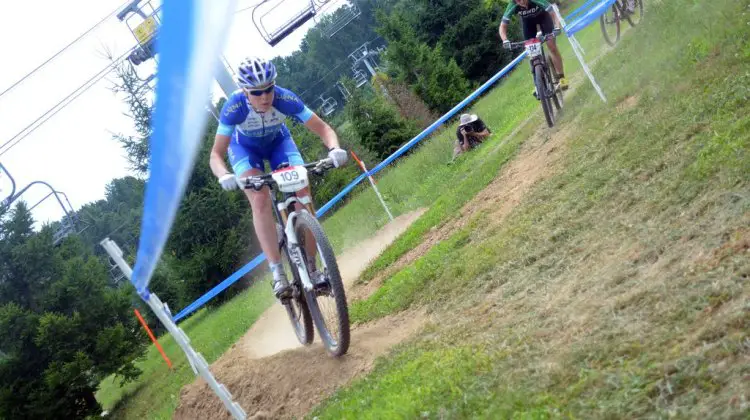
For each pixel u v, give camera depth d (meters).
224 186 5.04
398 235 9.55
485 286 5.18
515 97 17.94
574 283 4.20
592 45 13.59
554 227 5.31
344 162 5.21
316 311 5.50
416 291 6.19
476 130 13.77
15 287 17.88
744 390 2.40
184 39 2.40
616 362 3.03
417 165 16.48
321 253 4.99
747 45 5.66
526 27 8.98
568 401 2.93
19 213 18.50
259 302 14.27
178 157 2.76
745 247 3.25
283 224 5.49
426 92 27.70
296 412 5.25
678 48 6.82
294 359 6.00
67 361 15.98
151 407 13.30
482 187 8.43
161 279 26.52
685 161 4.66
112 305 17.08
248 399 6.00
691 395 2.55
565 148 7.12
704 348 2.71
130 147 22.95
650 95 6.36
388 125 24.12
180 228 21.58
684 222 3.94
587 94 8.46
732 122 4.71
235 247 21.34
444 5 30.70
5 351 15.98
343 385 5.07
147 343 18.34
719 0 6.63
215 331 14.36
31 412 15.31
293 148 5.65
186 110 2.58
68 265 17.25
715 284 3.09
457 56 30.34
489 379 3.52
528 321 4.05
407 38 28.30
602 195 5.23
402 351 4.90
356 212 15.76
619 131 6.20
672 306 3.16
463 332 4.55
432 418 3.45
